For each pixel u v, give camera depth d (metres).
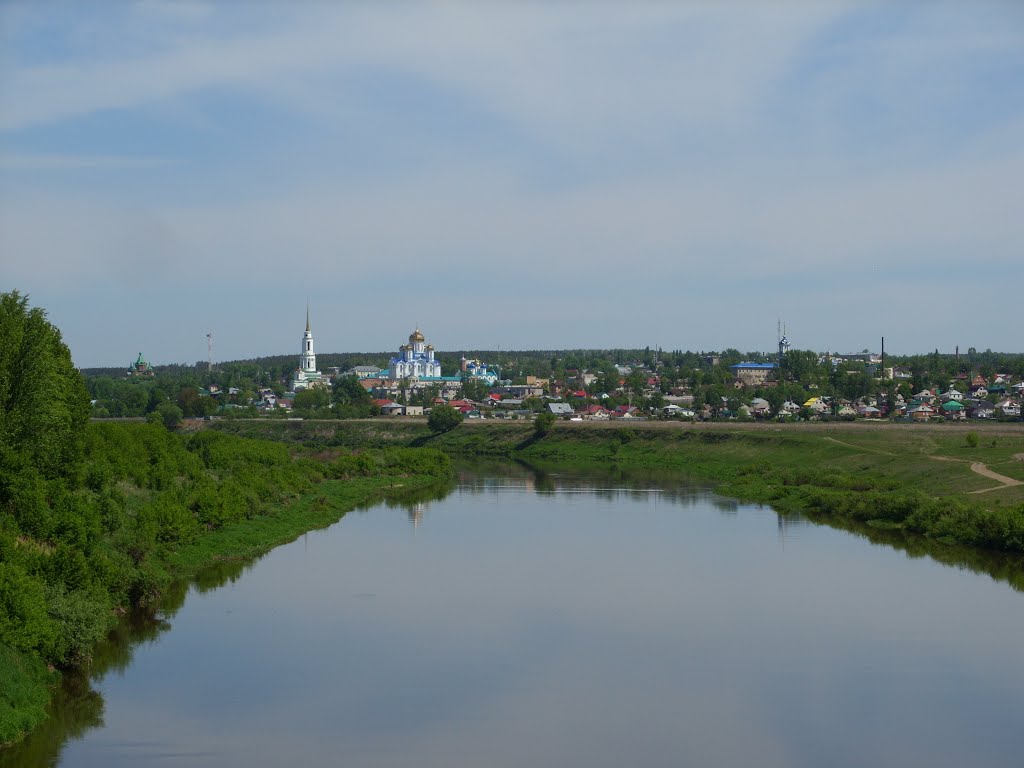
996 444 162.00
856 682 61.38
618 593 82.31
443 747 52.03
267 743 52.12
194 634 70.00
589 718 55.88
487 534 111.50
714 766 50.16
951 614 75.50
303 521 117.44
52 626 58.75
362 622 73.44
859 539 107.44
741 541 106.06
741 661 65.12
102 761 49.56
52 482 83.25
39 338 86.00
